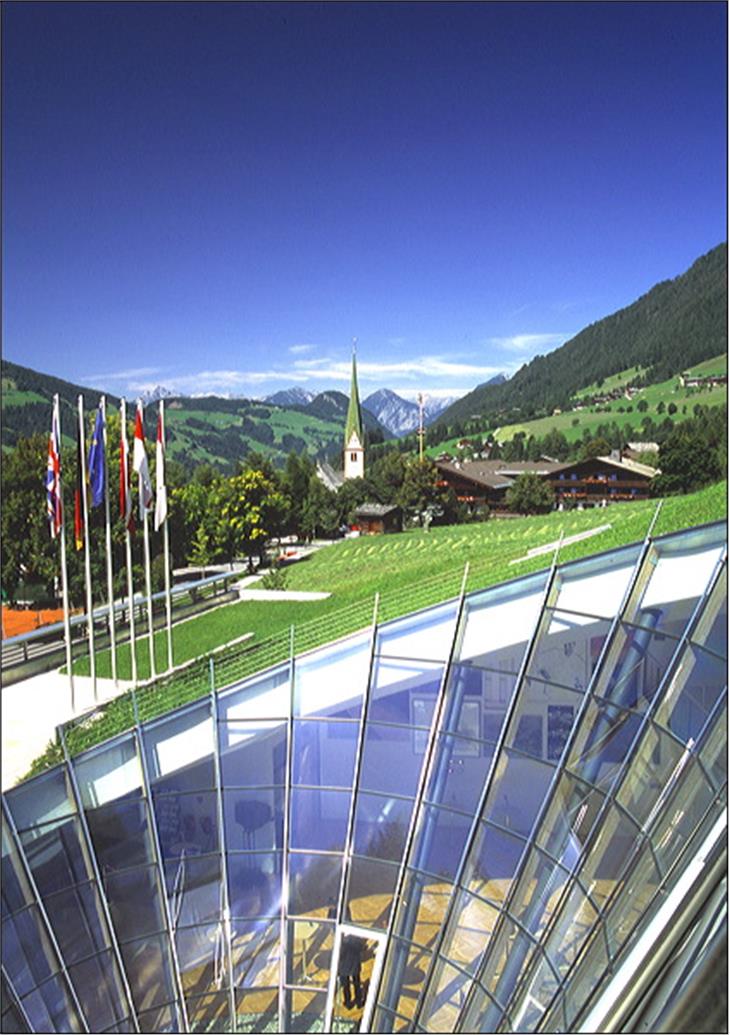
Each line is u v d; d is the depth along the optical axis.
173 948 22.45
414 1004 20.61
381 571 58.91
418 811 23.78
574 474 104.25
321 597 51.97
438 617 27.11
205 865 24.14
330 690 27.20
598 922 18.47
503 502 110.81
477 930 21.02
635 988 15.54
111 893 22.95
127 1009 20.97
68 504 61.69
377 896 23.02
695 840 17.38
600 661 23.48
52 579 63.78
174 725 26.25
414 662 26.48
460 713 25.20
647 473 100.38
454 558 56.59
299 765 25.81
